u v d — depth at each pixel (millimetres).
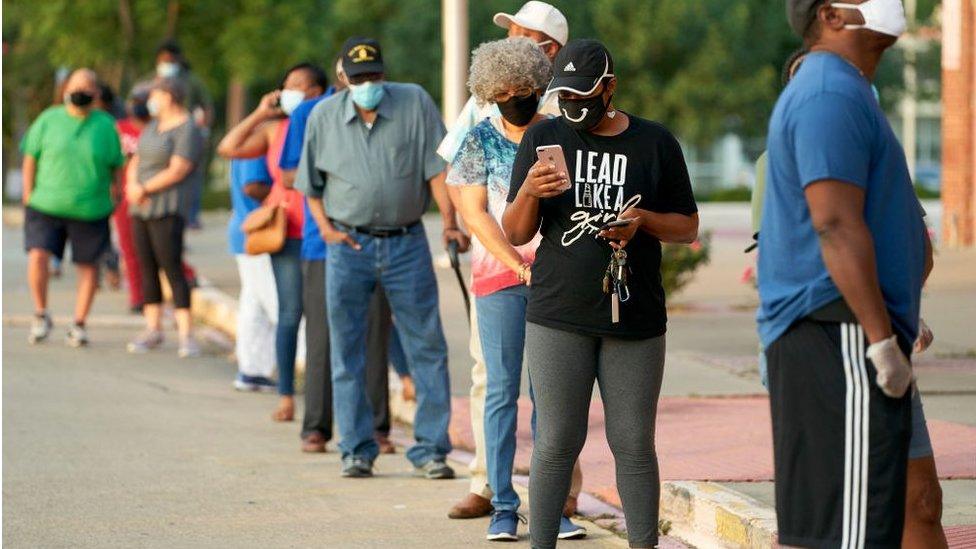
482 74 9742
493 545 10344
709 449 12695
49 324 21000
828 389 6719
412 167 12203
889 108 85938
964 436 12945
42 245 20688
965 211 34438
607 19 74938
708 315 22672
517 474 12367
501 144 9992
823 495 6758
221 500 11781
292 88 14461
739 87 75375
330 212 12352
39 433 14539
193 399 16797
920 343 8125
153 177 19781
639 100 75875
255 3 52844
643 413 8773
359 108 12203
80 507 11508
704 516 10242
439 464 12578
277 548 10273
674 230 8586
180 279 20125
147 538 10562
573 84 8344
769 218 6898
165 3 51562
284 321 15312
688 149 88688
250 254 15055
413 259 12336
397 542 10438
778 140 6785
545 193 8344
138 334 22109
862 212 6598
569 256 8609
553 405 8812
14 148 63406
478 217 9984
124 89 60531
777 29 76875
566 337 8695
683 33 75125
